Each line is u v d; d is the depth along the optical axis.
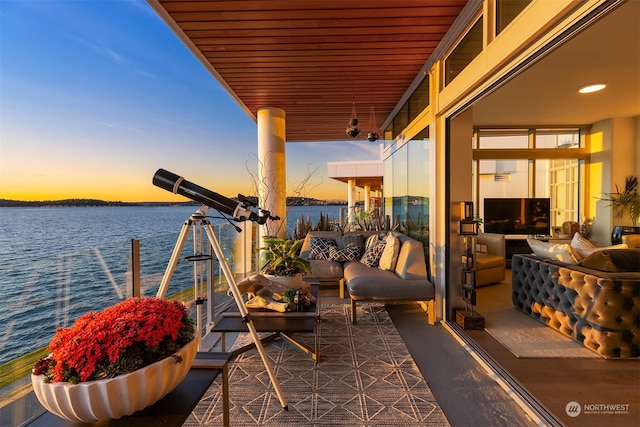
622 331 2.10
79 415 0.75
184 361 0.88
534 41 1.52
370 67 3.17
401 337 2.66
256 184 4.47
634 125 4.70
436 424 1.58
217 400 1.79
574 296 2.38
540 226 5.34
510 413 1.65
